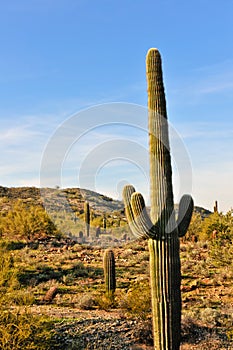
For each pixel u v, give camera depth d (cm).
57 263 2069
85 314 1258
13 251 2294
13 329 932
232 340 1158
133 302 1252
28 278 1764
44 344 950
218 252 1962
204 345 1109
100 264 2152
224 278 1828
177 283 811
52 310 1280
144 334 1123
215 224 2797
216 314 1324
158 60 834
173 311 804
